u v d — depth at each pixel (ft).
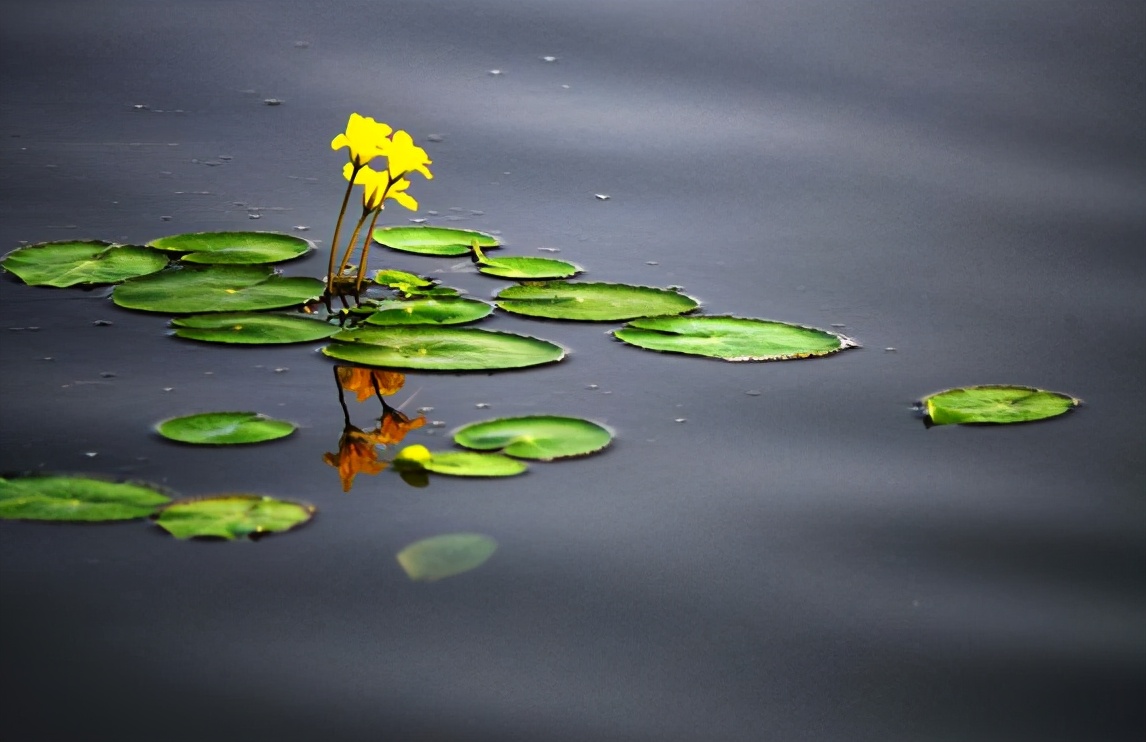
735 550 12.49
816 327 13.09
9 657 12.21
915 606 12.41
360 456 12.60
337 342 12.90
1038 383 12.94
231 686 12.20
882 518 12.57
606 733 12.18
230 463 12.57
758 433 12.75
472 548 12.44
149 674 12.21
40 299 13.00
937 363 12.99
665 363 12.94
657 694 12.24
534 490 12.57
